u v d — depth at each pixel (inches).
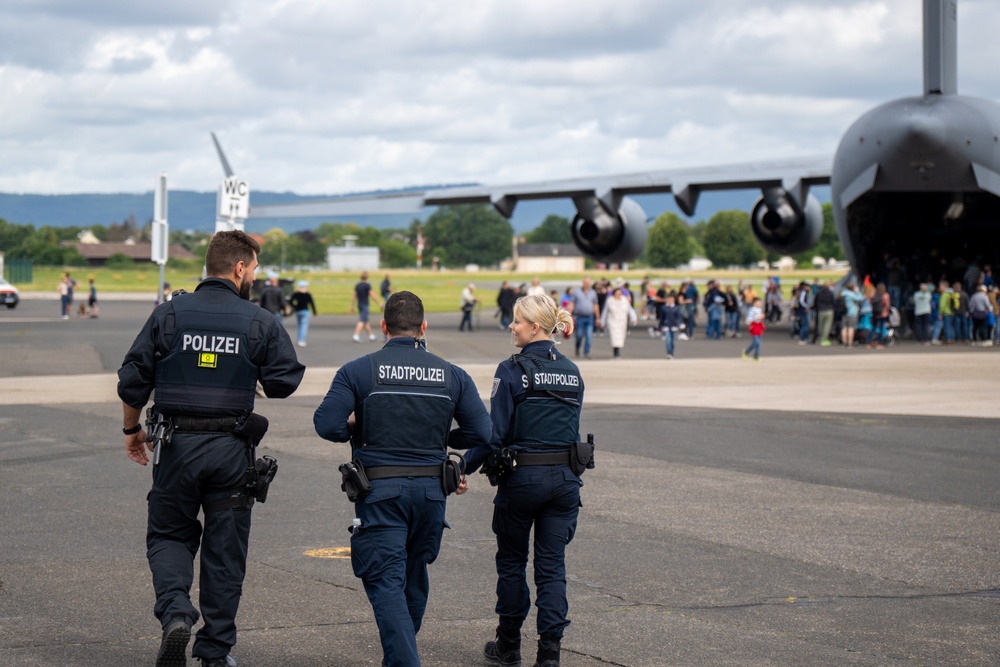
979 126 1206.3
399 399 218.8
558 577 233.5
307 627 251.8
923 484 448.8
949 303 1366.9
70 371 906.1
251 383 224.2
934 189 1290.6
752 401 738.8
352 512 381.4
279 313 1096.8
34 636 240.4
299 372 229.5
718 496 419.2
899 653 240.5
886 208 1429.6
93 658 226.2
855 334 1437.0
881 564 320.2
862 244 1451.8
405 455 218.5
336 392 218.2
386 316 228.8
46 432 556.4
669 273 5989.2
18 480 430.3
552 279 5339.6
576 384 242.7
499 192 1539.1
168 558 219.6
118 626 248.8
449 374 225.6
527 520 236.5
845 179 1300.4
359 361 222.4
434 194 1563.7
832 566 317.4
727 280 4539.9
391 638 209.2
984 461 506.0
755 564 318.3
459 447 235.5
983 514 392.2
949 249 1571.1
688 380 887.7
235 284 230.4
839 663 233.1
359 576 219.3
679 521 374.6
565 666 230.2
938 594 289.3
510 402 236.8
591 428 604.4
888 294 1400.1
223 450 220.1
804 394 783.7
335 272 6737.2
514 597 233.5
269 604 269.6
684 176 1492.4
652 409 692.1
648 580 299.4
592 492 424.8
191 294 226.7
